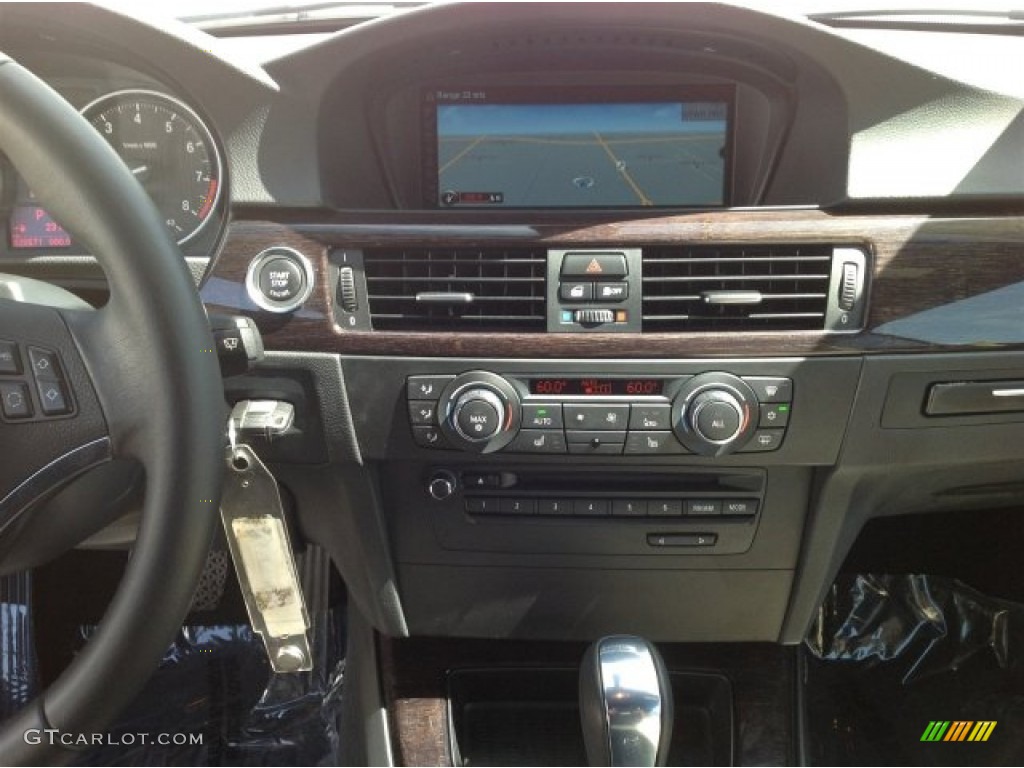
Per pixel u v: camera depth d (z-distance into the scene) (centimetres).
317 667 204
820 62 135
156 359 89
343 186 145
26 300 96
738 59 143
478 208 148
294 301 139
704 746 174
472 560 154
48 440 91
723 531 150
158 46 137
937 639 204
